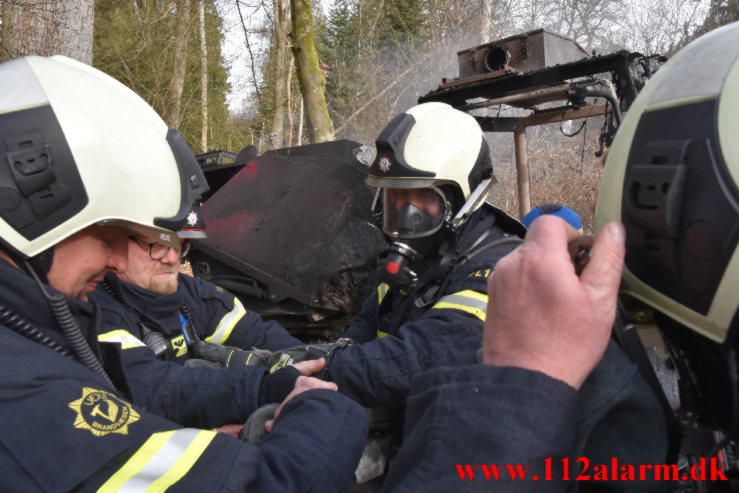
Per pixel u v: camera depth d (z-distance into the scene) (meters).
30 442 0.81
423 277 1.64
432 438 0.59
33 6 4.61
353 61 12.51
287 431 1.12
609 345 0.65
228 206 3.09
